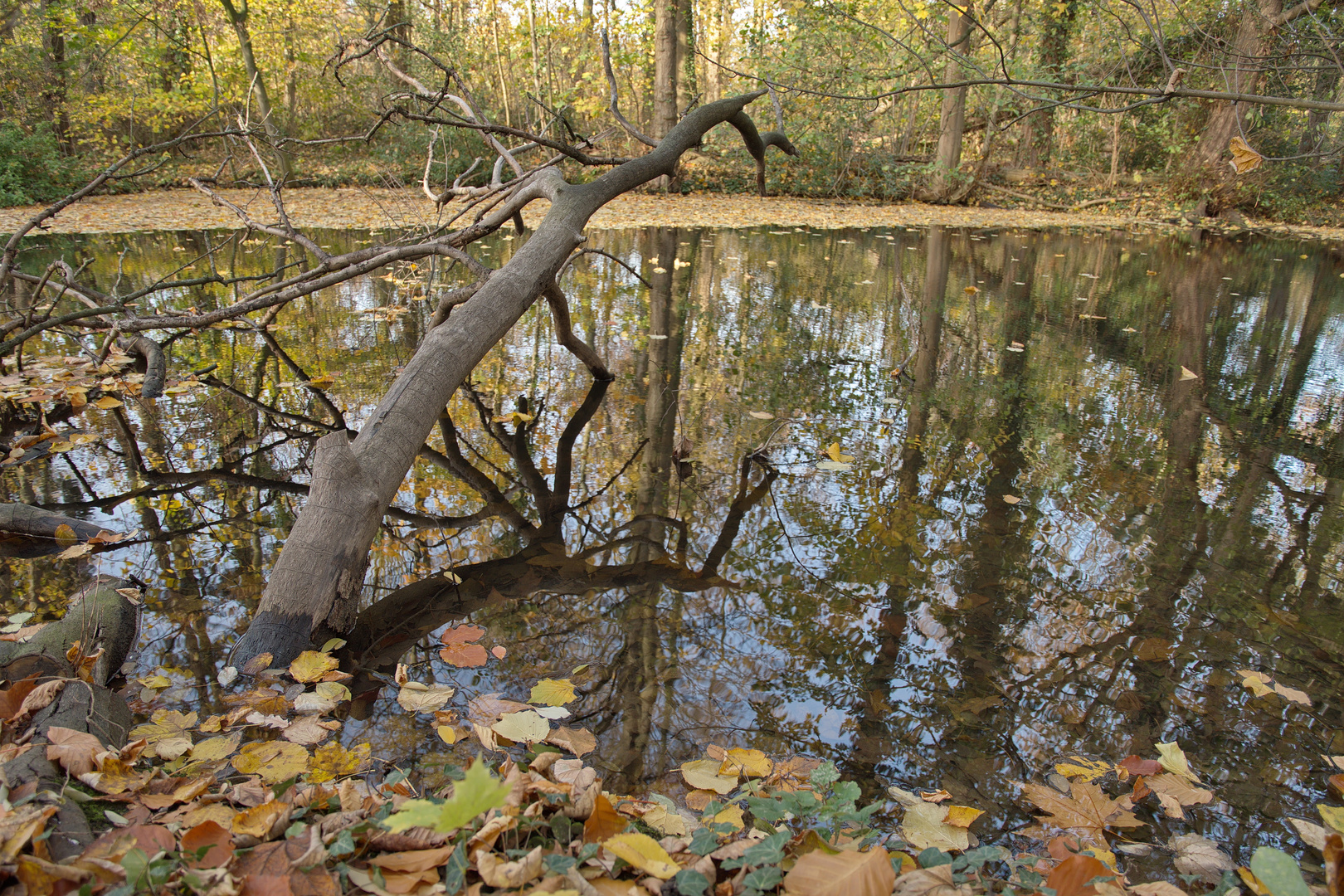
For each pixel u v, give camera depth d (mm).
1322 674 2184
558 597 2494
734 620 2391
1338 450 3850
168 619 2252
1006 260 9336
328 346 5188
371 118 16109
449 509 3088
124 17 13898
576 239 3523
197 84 14297
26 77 14266
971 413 4250
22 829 1131
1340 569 2748
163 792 1503
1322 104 2527
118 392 4289
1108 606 2496
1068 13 13336
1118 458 3703
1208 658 2244
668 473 3439
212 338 5352
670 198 14547
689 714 1947
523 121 16156
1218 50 3459
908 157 16234
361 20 16531
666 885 1330
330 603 2164
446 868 1237
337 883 1193
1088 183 16141
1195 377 5047
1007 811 1672
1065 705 2031
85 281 6645
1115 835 1604
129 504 3023
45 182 12070
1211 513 3156
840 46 13188
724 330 5805
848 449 3730
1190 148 15305
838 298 6926
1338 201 15570
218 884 1144
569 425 3975
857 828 1498
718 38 20766
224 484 3234
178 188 13414
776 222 11875
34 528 2727
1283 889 1124
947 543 2889
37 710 1610
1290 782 1789
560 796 1432
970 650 2260
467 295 3658
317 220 10211
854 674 2145
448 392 2744
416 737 1813
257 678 1972
